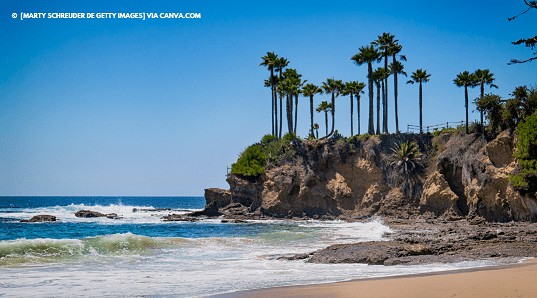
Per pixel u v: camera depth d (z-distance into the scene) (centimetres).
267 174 7650
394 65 7638
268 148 8081
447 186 6581
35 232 4762
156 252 2638
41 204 15938
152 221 6669
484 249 2533
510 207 5638
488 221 5903
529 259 2286
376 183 7331
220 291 1538
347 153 7612
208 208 7519
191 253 2634
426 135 7406
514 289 1391
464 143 6581
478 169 6109
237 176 7831
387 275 1842
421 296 1322
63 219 6925
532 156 4612
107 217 7375
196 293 1513
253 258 2461
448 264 2156
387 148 7431
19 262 2186
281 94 8600
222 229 5119
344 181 7544
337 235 3891
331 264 2238
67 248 2506
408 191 7000
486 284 1484
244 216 7300
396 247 2462
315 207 7450
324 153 7644
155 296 1473
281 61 8806
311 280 1750
